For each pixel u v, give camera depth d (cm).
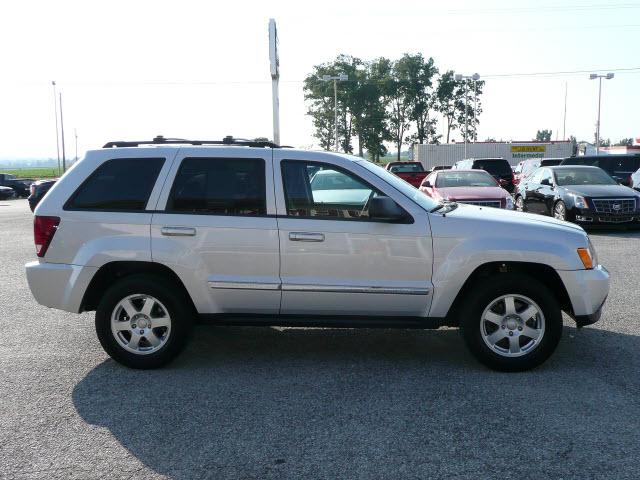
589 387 459
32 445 376
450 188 1414
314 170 510
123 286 503
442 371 500
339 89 8475
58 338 611
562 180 1499
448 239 490
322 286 495
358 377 489
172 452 364
